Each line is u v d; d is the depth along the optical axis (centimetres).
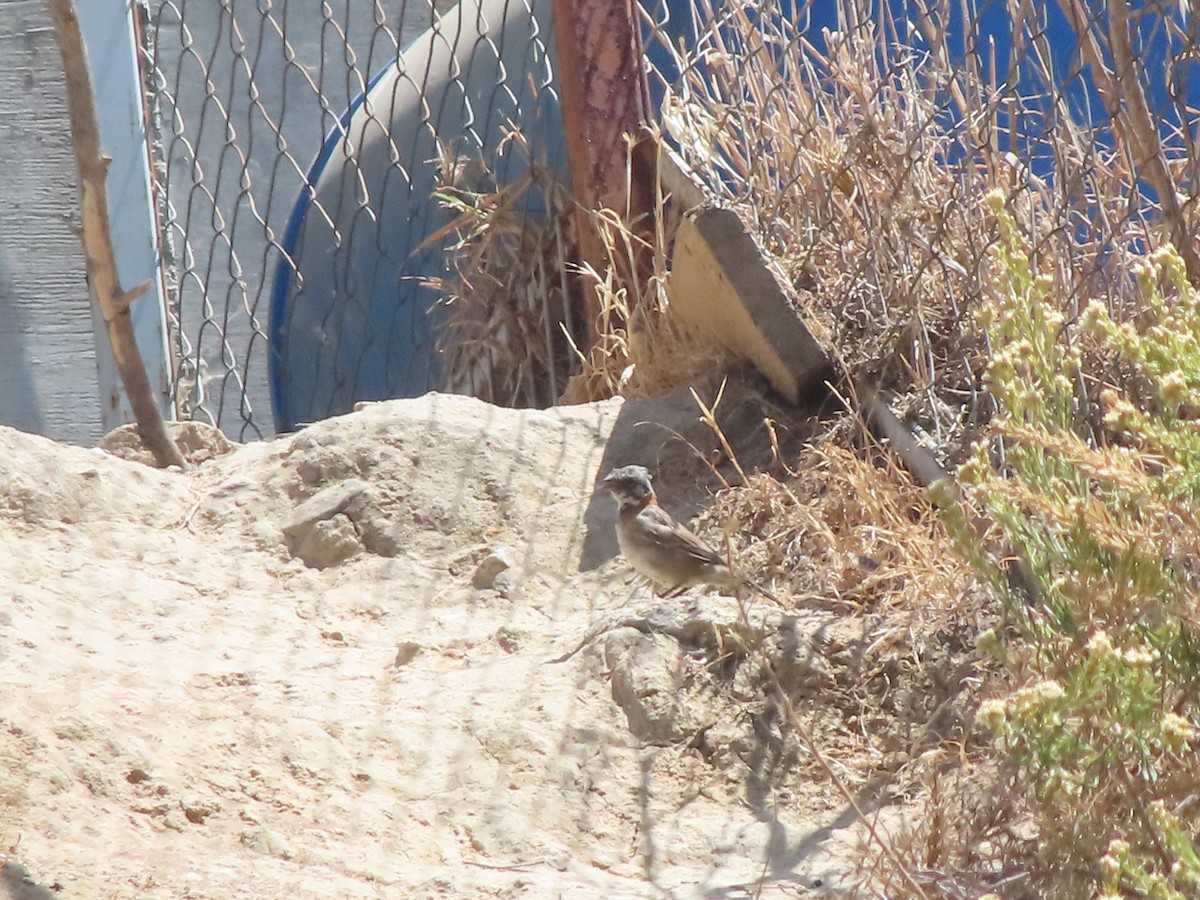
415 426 1991
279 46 3134
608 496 1905
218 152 3123
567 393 2322
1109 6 1705
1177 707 1072
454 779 1353
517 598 1759
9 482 1828
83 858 1158
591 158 2294
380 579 1797
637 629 1527
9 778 1225
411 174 2611
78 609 1631
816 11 2683
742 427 1980
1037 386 1221
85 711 1349
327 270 2639
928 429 1848
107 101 2603
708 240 1906
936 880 1108
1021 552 1230
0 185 2600
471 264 2539
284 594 1772
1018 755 1027
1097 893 1019
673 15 2578
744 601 1619
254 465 1998
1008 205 1897
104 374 2578
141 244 2609
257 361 3103
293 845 1232
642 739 1423
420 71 2653
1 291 2611
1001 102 2027
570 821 1319
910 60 2123
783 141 2183
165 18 3078
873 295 2002
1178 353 1066
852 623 1525
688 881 1220
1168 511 1058
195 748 1343
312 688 1501
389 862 1226
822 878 1202
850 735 1427
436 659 1605
